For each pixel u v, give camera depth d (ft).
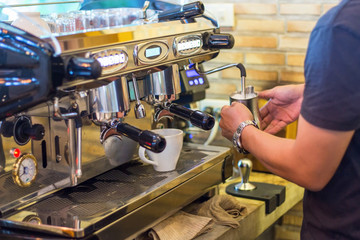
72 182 3.69
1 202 3.48
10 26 3.11
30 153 3.68
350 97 2.76
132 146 4.24
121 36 3.37
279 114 4.19
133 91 3.85
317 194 3.35
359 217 3.17
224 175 4.65
